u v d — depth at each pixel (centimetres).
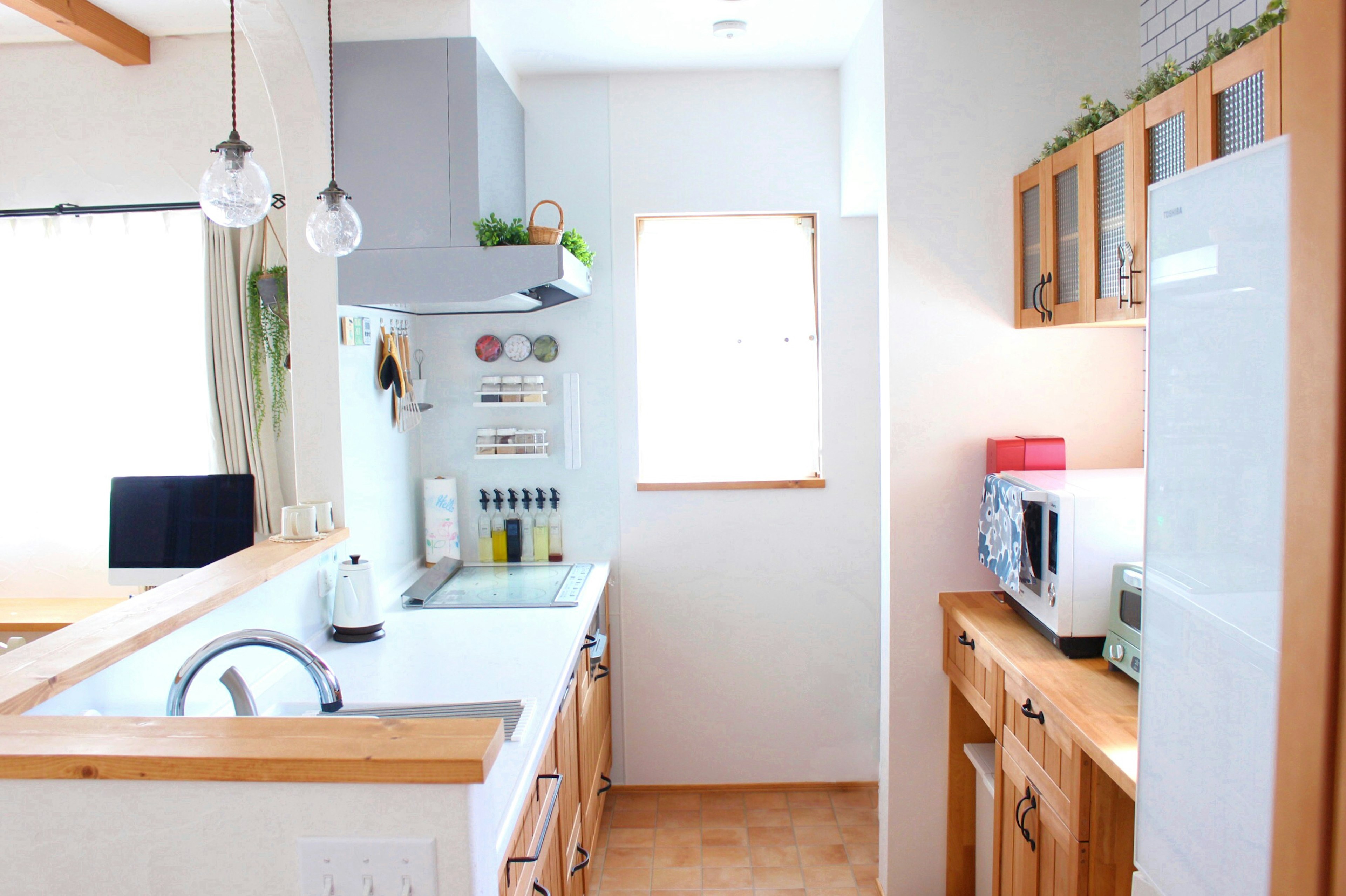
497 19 287
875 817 345
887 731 284
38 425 327
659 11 282
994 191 266
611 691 359
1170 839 130
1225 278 113
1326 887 58
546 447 349
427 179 267
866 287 349
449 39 266
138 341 324
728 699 360
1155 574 133
